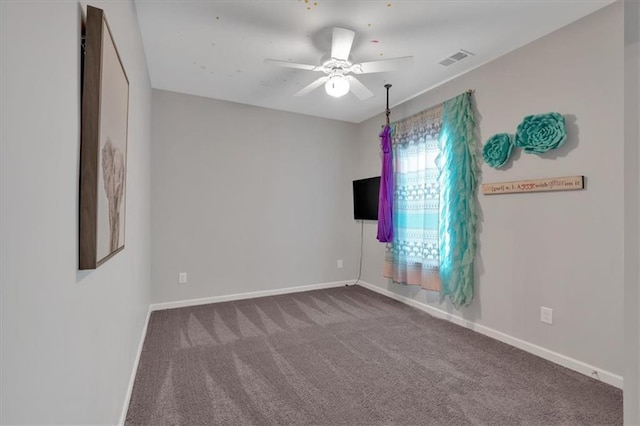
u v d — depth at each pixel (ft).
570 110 7.61
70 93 2.92
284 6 7.09
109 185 4.04
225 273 13.20
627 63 3.98
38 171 2.28
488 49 8.88
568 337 7.64
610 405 6.20
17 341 1.99
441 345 8.95
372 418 5.87
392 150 13.24
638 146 3.88
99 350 3.98
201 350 8.58
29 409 2.14
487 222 9.58
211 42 8.63
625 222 4.01
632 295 3.95
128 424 5.65
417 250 12.07
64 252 2.78
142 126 8.72
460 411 6.07
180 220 12.38
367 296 13.93
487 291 9.59
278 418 5.86
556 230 7.88
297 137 14.67
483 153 9.48
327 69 8.39
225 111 13.14
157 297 12.00
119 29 5.17
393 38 8.36
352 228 16.06
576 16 7.38
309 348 8.75
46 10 2.42
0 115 1.81
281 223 14.34
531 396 6.52
